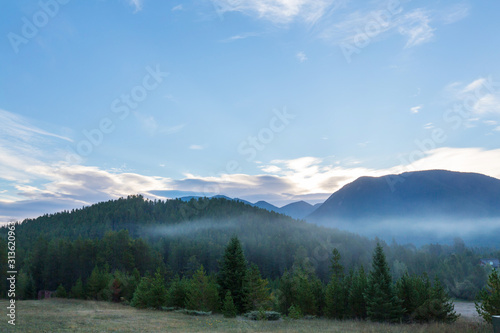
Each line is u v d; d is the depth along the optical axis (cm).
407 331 2317
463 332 2180
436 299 3092
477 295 2373
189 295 3975
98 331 2188
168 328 2441
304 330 2369
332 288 4175
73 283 12100
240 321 3061
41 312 3359
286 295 4738
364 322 3259
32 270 12194
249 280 4075
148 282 4953
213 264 14712
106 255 12938
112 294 7088
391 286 3388
